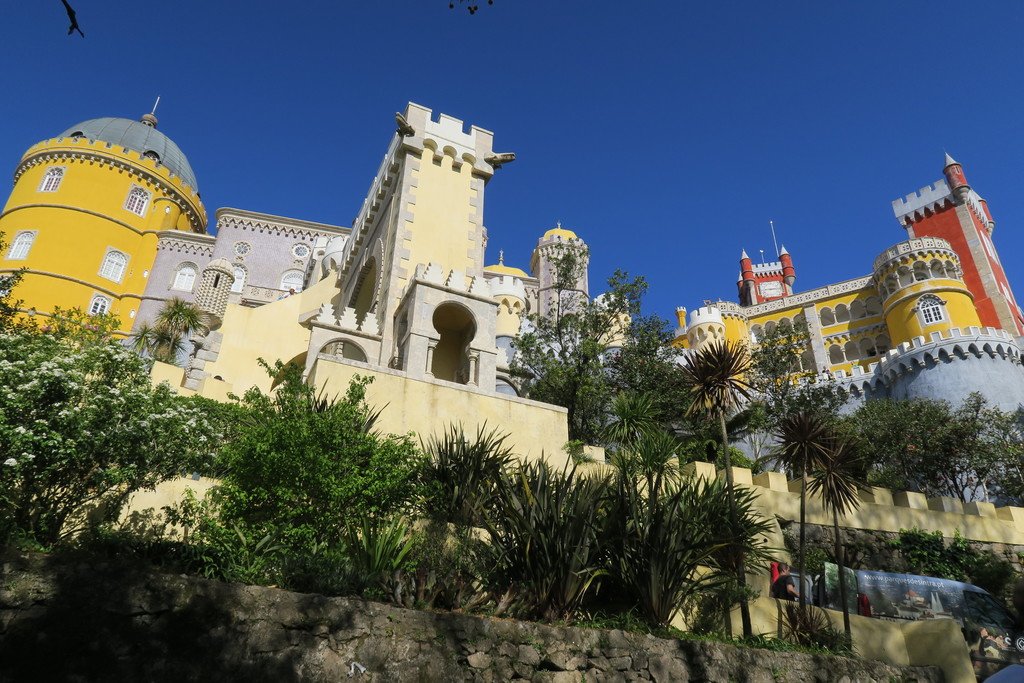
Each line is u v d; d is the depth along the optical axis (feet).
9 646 23.03
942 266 183.32
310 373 57.57
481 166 96.58
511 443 62.18
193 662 25.91
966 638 48.65
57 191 165.58
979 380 137.49
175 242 174.50
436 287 76.13
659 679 36.42
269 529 36.24
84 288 158.10
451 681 30.73
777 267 300.61
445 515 43.60
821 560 58.90
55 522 35.29
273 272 175.63
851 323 202.49
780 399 102.06
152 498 42.24
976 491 109.70
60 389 36.99
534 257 199.52
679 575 41.57
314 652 28.43
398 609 31.42
